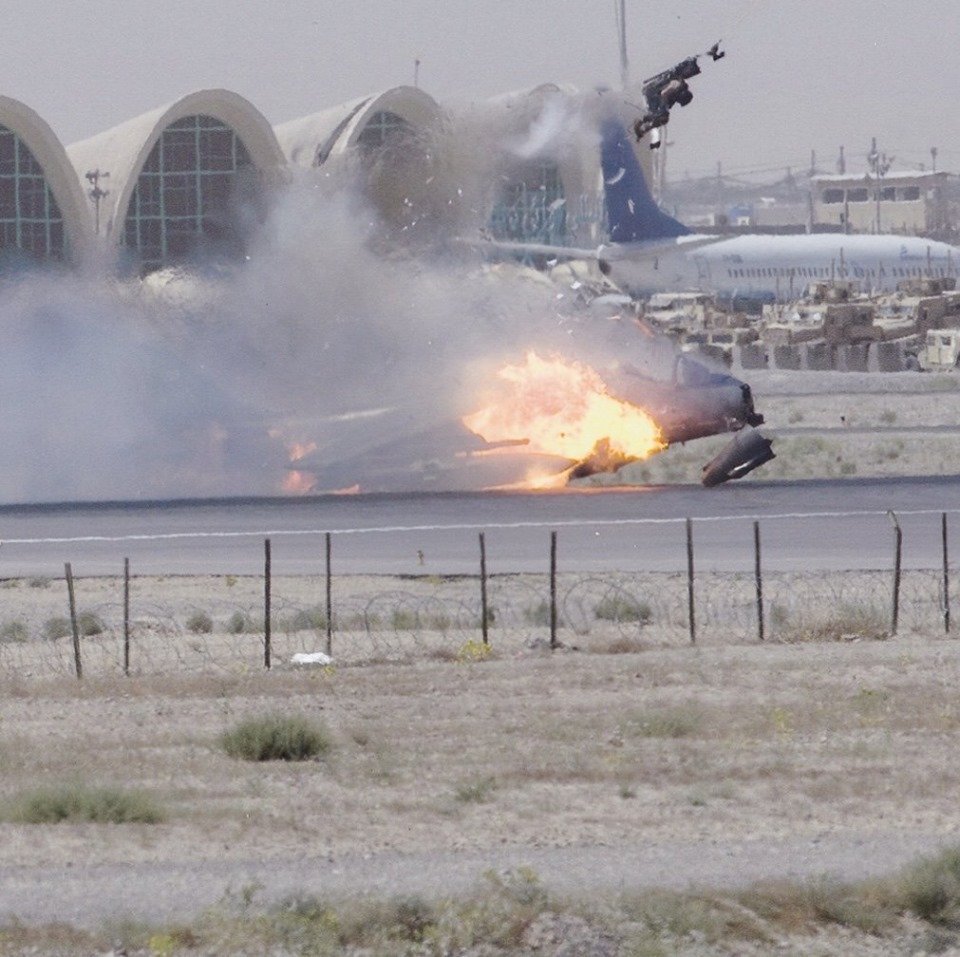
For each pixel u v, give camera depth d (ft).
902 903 146.10
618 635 334.24
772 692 265.54
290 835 172.04
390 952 134.31
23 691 275.18
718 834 171.22
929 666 287.69
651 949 133.39
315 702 262.67
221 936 134.92
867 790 191.93
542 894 144.56
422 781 201.77
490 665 297.74
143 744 228.43
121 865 158.92
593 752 219.20
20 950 132.05
